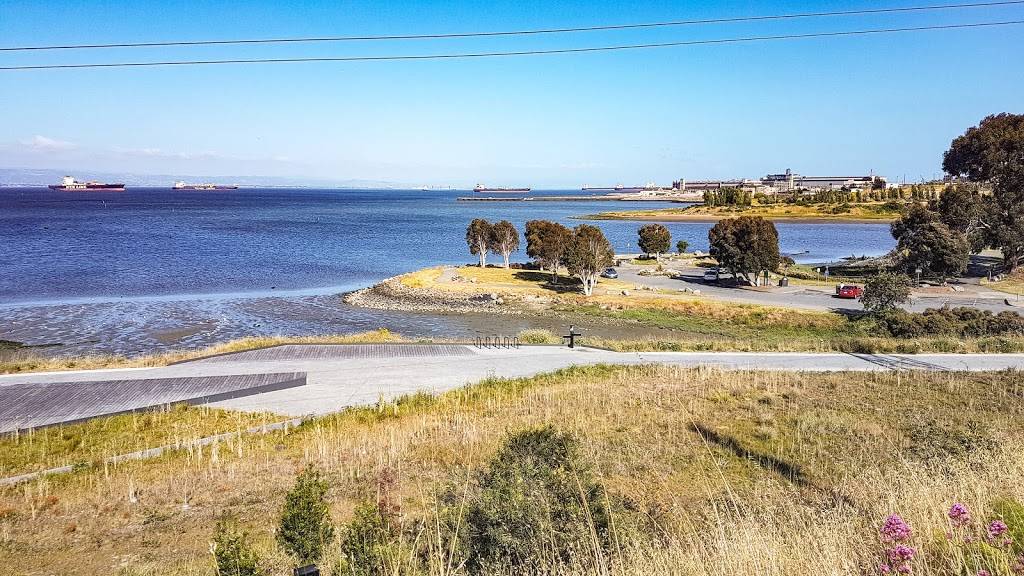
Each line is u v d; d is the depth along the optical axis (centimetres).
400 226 14950
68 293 5291
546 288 5469
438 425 1703
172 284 5900
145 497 1259
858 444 1521
